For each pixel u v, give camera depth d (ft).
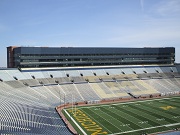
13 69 295.89
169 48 393.09
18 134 135.44
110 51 358.02
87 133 163.63
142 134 161.07
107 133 163.84
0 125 143.13
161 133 162.61
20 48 306.14
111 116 206.90
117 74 344.49
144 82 336.29
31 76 294.66
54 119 190.19
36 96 247.91
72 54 335.67
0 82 255.09
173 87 333.62
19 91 247.50
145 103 259.19
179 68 390.42
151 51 383.65
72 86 295.07
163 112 218.38
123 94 297.33
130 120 194.29
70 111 224.33
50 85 285.43
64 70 325.42
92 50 346.74
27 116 176.76
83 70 335.26
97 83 313.53
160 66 386.32
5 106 185.06
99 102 267.39
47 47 321.11
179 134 159.74
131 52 371.15
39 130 153.28
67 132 162.81
